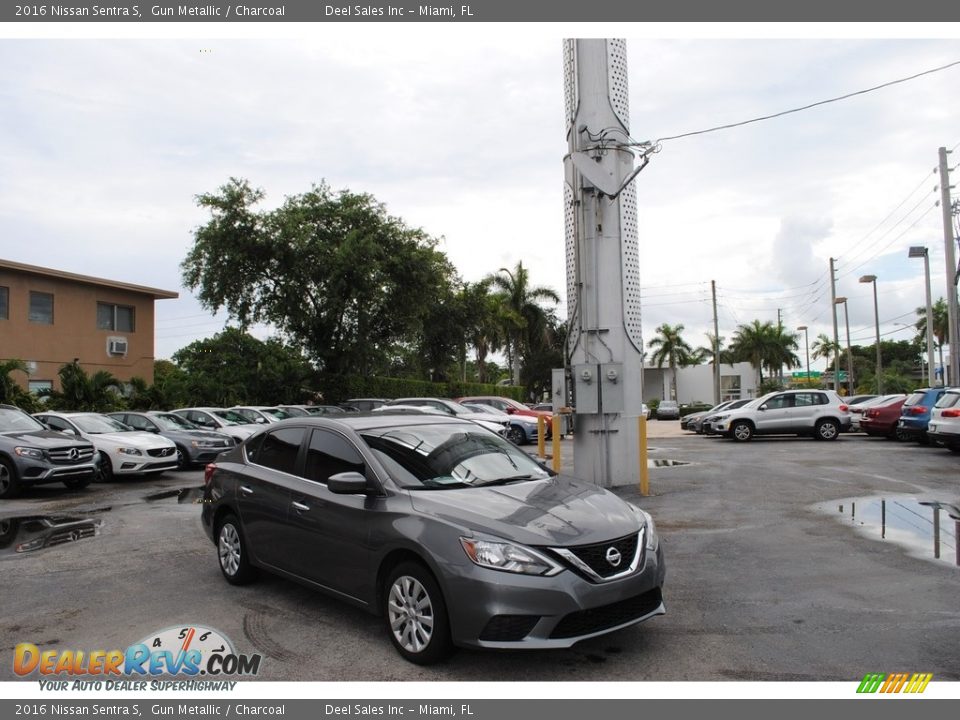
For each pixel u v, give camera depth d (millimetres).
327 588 5168
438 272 30953
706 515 9148
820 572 6355
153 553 7629
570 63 11891
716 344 53344
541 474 5590
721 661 4402
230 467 6395
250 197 27625
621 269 11562
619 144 11523
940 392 17219
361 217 29156
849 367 47281
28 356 24219
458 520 4355
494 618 4023
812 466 14125
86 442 12672
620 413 11375
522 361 56125
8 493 11750
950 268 24781
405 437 5453
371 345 30109
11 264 23406
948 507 9453
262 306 28781
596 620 4246
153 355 29438
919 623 4984
